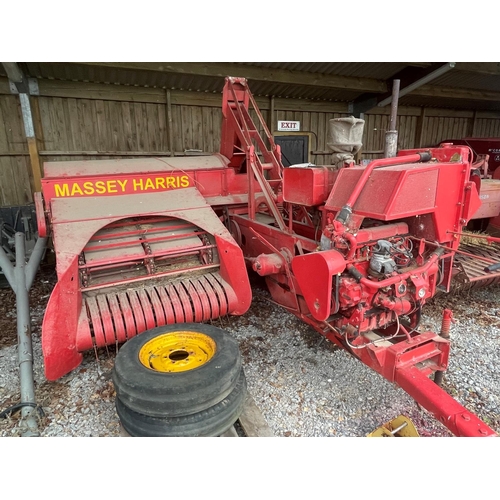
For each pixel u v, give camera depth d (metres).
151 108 6.37
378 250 2.32
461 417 1.83
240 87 4.21
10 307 4.09
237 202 4.28
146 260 3.10
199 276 3.27
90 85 5.77
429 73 6.57
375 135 8.85
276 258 3.05
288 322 3.73
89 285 2.91
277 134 7.61
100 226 3.04
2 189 5.66
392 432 2.09
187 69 5.64
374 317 2.44
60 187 3.48
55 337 2.57
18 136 5.61
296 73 6.52
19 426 2.33
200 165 4.26
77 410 2.54
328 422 2.44
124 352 2.24
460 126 10.31
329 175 2.74
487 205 4.57
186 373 2.03
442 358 2.39
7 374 2.90
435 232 2.44
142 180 3.79
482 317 3.81
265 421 2.35
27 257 4.39
